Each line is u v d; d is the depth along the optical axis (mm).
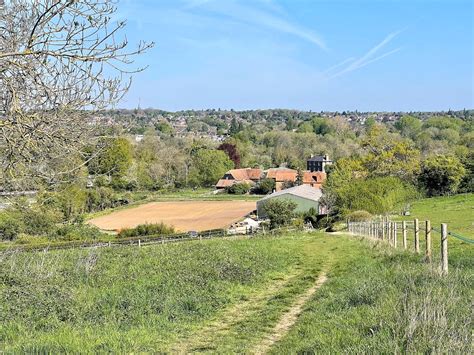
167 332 11531
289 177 119938
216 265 21031
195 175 122000
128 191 102500
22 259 20297
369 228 34031
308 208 75750
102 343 10070
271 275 19953
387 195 58438
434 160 70312
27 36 6730
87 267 19688
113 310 13336
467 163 70625
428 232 16359
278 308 13672
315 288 16219
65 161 7629
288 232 51094
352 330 8797
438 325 7535
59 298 14109
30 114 6664
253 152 160875
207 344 10742
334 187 69750
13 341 10680
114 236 57438
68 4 6547
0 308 12789
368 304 10914
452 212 44938
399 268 13945
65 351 9508
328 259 23812
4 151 6785
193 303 14156
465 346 6836
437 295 9469
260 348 10164
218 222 74062
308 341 9039
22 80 6762
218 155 126000
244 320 12758
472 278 11703
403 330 7770
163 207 92188
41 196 9188
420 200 63562
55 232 47469
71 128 7051
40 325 12172
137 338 10695
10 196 8266
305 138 161125
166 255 26469
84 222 61781
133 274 19578
